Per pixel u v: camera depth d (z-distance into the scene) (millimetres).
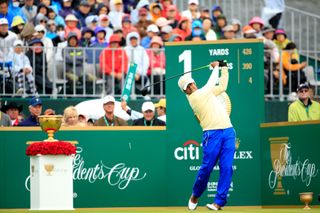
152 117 37125
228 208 33875
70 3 45312
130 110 38969
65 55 41781
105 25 44188
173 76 33500
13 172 34219
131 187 34562
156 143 34688
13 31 42469
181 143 34625
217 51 34531
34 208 31141
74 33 42500
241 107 34469
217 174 34250
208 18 45969
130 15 46500
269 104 43281
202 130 34531
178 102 34625
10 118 39438
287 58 44062
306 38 50156
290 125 33594
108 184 34469
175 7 46406
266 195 34250
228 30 45594
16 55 41250
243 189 34406
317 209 31938
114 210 33031
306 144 33156
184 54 34625
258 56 34438
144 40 44250
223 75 31875
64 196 30781
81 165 34312
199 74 34469
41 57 41500
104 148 34469
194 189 31812
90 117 38844
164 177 34688
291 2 53062
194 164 34594
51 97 41625
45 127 31219
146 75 42531
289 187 33625
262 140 34406
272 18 48750
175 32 45094
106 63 42094
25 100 41062
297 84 44094
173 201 34562
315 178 32812
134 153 34594
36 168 30844
